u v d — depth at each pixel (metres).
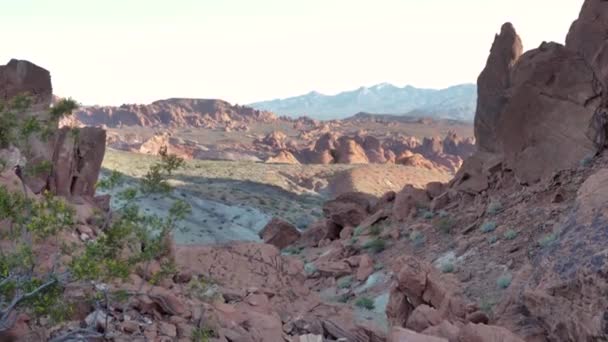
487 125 45.78
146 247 11.73
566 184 33.81
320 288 35.78
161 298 13.13
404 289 18.42
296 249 50.09
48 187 24.16
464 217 38.38
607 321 12.65
